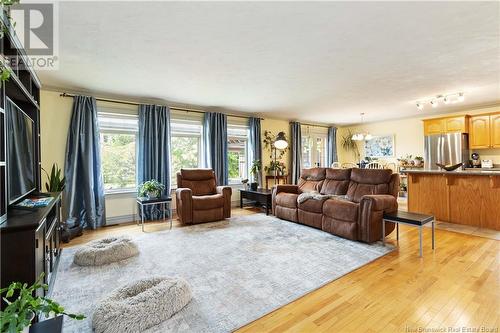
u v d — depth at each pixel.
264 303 1.96
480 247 3.15
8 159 1.92
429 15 2.15
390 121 7.55
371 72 3.54
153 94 4.59
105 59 3.01
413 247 3.19
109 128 4.62
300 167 7.38
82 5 1.96
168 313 1.77
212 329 1.67
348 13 2.11
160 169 4.98
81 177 4.26
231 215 5.16
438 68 3.41
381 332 1.63
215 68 3.34
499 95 4.86
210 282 2.30
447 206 4.42
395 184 3.72
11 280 1.62
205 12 2.08
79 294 2.13
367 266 2.63
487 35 2.50
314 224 4.04
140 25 2.27
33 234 1.68
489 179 3.98
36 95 3.09
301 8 2.04
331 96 4.83
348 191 4.20
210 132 5.70
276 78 3.76
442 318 1.76
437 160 6.14
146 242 3.46
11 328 0.80
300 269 2.56
